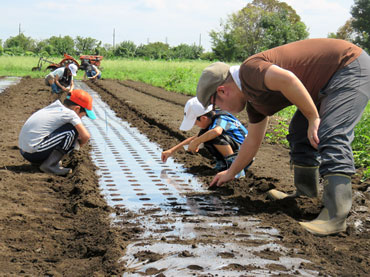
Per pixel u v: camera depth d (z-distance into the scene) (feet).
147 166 16.21
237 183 13.33
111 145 20.30
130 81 75.20
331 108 8.67
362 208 10.39
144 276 7.21
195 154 18.28
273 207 10.87
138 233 9.32
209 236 9.10
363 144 18.80
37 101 36.73
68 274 7.50
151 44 268.21
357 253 8.24
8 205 11.21
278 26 164.66
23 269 7.63
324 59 8.82
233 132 13.69
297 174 11.14
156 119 27.61
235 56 194.29
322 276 7.16
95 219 10.30
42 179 13.91
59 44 191.93
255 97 8.95
